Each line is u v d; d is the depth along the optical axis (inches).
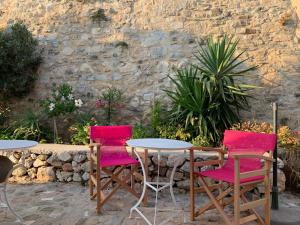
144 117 241.1
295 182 165.6
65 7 255.6
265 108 231.1
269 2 238.8
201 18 243.9
